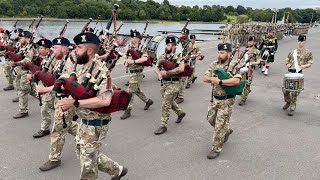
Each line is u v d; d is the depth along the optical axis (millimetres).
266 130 6656
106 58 3598
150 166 5012
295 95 7523
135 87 7391
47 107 5922
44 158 5207
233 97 5238
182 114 6945
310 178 4723
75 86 3465
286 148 5766
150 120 7145
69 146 5660
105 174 4703
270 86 10703
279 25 32125
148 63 7340
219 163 5164
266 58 12648
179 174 4789
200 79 11594
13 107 7770
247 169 4977
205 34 33469
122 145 5770
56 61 5055
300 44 7750
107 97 3539
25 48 6984
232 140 6113
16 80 7207
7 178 4586
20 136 6062
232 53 5367
